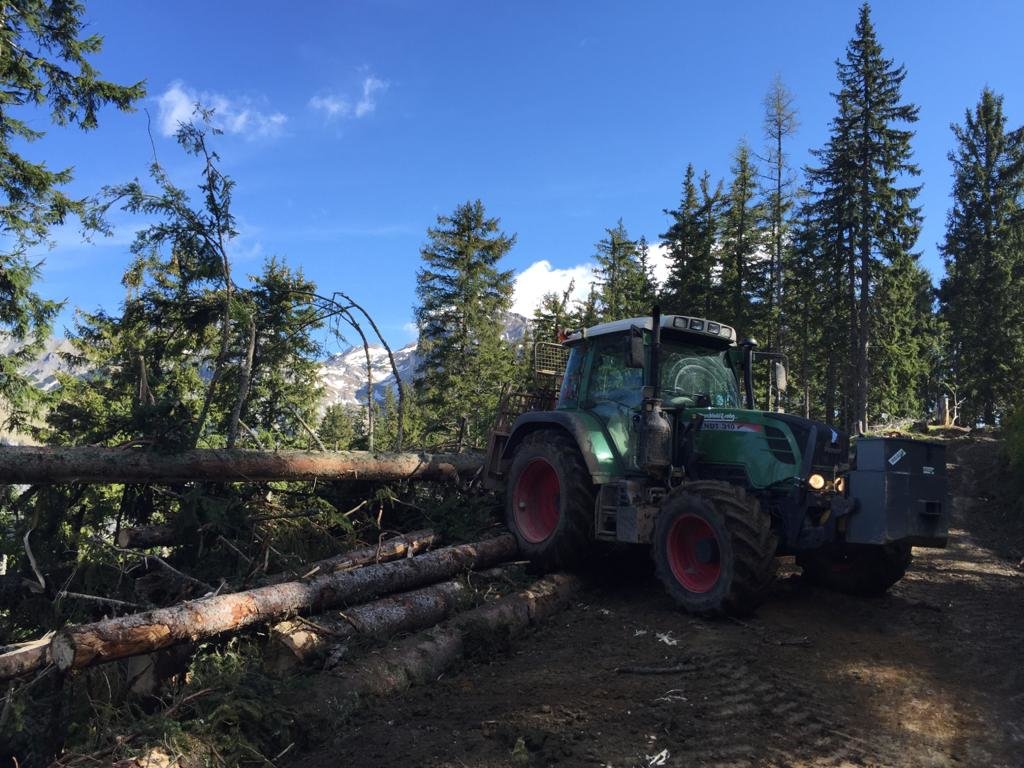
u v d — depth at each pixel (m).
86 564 6.03
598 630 5.50
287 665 4.68
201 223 8.34
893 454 5.28
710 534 5.64
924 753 3.49
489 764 3.31
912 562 8.66
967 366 38.75
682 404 6.67
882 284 31.84
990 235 39.25
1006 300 37.44
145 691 4.94
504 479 8.07
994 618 5.94
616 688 4.22
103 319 9.55
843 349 33.75
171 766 3.27
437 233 33.84
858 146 30.45
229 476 6.87
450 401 31.45
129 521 7.30
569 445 6.87
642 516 6.11
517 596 5.83
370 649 4.83
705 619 5.55
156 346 9.16
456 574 6.52
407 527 8.06
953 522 11.93
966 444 22.03
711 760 3.31
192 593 6.00
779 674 4.43
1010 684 4.46
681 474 6.27
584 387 7.35
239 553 6.29
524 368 33.00
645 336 6.79
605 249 42.06
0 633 6.14
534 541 6.97
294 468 7.25
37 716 4.89
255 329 8.85
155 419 6.61
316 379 12.79
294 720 3.76
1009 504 12.48
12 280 13.84
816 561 6.72
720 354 7.39
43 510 6.41
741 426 6.12
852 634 5.39
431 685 4.50
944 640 5.33
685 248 33.28
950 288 42.28
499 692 4.27
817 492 5.50
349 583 5.46
